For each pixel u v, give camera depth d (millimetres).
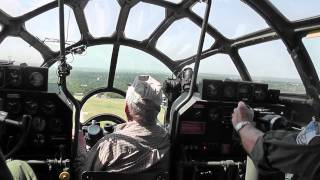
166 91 1766
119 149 1154
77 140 1268
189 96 1368
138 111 1191
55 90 1444
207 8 1187
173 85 1754
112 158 1155
